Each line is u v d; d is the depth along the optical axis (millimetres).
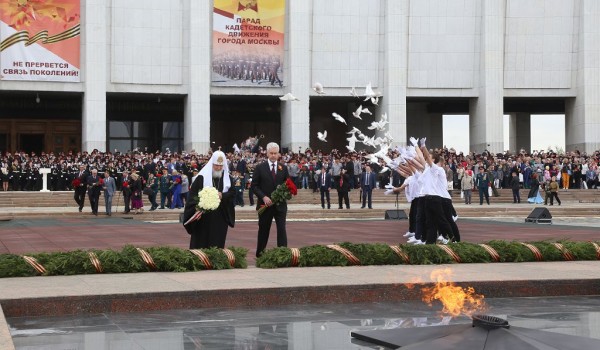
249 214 32031
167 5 51781
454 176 44562
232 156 42344
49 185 42750
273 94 52781
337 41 53656
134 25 51469
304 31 52344
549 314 8812
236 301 9289
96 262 10719
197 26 51594
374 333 7309
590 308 9258
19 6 49312
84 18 50406
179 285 9578
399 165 19250
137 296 8961
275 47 52500
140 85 51750
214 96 53781
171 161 40656
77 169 41594
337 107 60375
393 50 53344
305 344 7215
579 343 6242
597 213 34969
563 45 54594
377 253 11875
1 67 49219
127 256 10953
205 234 12766
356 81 53938
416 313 8867
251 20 52156
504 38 54562
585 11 53781
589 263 12273
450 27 54438
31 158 43938
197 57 51562
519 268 11492
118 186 40625
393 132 53250
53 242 19281
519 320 8406
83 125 51406
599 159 46656
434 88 54688
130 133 58062
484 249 12383
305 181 42906
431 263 11961
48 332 7770
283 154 45281
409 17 54062
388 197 42344
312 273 10828
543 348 5969
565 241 13336
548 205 38938
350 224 27547
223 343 7281
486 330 6352
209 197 12336
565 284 10297
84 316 8680
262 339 7449
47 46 49844
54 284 9641
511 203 42062
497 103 53969
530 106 62750
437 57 54500
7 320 8391
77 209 35469
